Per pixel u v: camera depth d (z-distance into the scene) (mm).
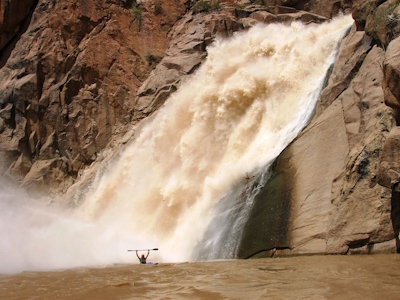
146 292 8031
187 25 28469
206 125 21000
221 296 7270
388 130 11234
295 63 20094
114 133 26312
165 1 29734
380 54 13922
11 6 29906
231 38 26500
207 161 19609
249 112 19750
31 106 26906
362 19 16406
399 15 13242
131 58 28094
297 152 14320
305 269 9242
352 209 11117
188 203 18109
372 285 7316
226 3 29547
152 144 22188
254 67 21609
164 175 20672
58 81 27531
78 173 26000
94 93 27000
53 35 28219
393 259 9453
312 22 25594
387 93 10125
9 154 26531
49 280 10234
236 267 10484
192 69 25656
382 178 9875
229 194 15711
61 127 26734
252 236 13000
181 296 7473
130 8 29250
